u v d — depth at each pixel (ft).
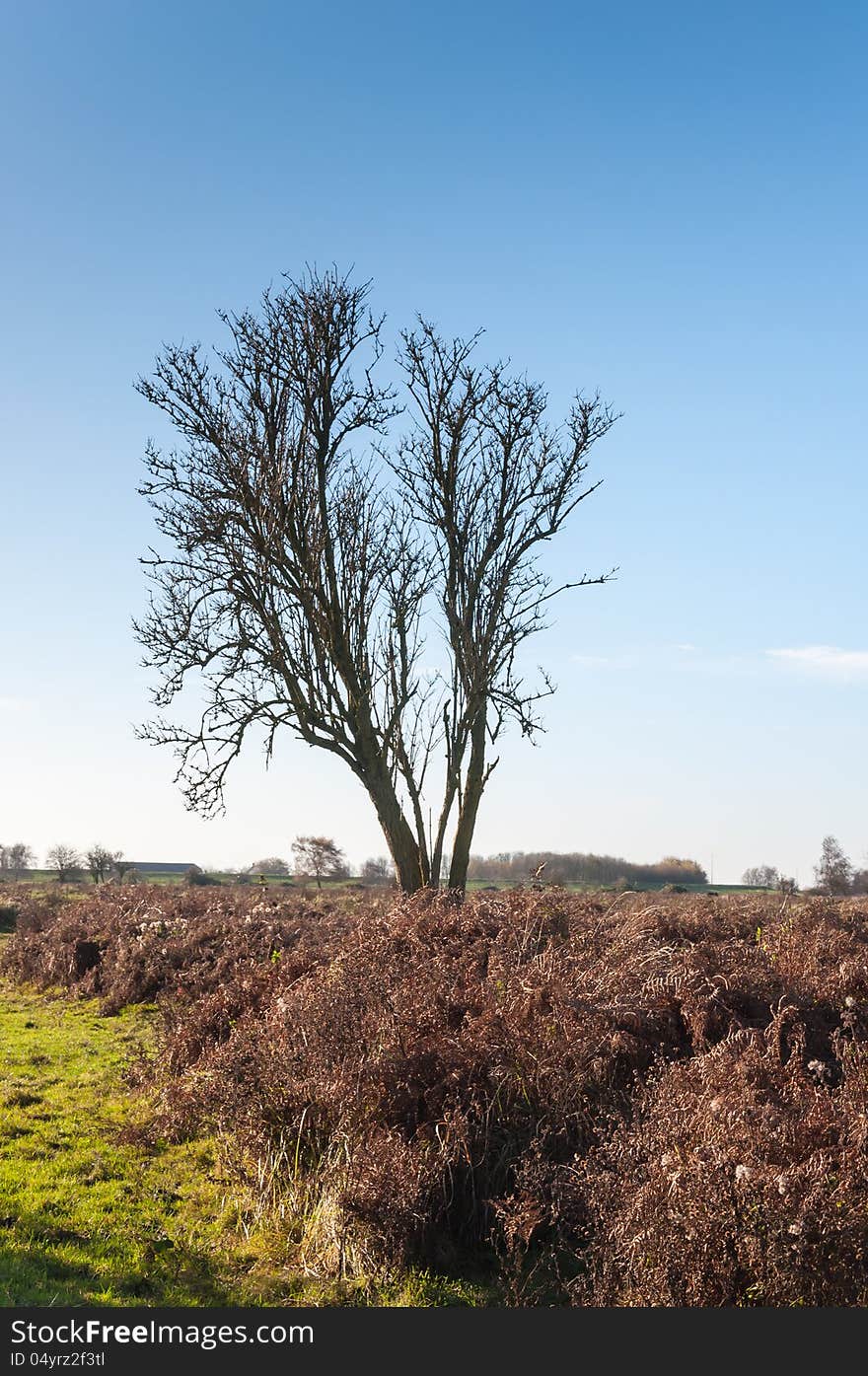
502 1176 25.80
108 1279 23.61
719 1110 21.50
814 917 45.03
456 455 72.49
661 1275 19.65
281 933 57.98
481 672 71.56
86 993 65.77
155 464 69.41
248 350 71.05
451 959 36.83
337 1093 27.40
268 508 67.97
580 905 49.47
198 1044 39.40
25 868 292.61
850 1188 19.17
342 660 70.54
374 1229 23.93
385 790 71.20
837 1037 29.35
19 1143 33.58
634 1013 30.30
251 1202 27.55
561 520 73.10
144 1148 33.22
